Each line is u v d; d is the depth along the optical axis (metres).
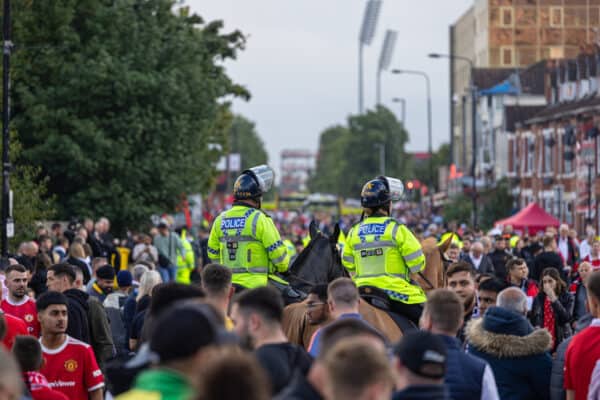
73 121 94.75
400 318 27.14
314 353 23.38
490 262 58.75
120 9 98.44
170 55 101.75
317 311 23.66
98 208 97.06
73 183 98.38
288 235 118.94
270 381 16.77
